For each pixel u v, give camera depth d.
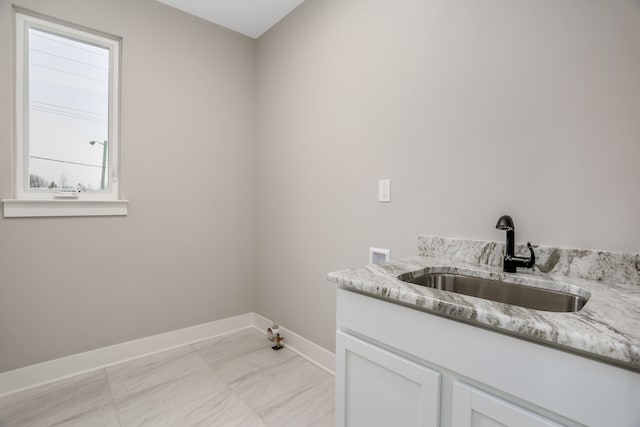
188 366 1.99
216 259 2.45
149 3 2.10
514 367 0.69
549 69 1.11
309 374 1.92
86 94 1.96
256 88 2.64
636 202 0.95
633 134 0.96
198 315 2.37
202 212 2.37
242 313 2.61
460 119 1.36
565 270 1.07
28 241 1.74
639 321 0.66
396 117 1.60
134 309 2.09
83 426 1.44
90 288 1.93
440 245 1.41
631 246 0.96
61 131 1.88
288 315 2.31
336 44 1.92
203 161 2.37
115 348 2.01
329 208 1.98
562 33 1.08
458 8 1.36
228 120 2.49
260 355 2.16
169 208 2.22
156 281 2.17
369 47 1.73
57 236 1.82
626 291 0.89
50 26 1.81
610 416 0.58
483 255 1.27
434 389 0.81
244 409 1.58
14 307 1.71
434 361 0.83
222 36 2.45
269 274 2.49
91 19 1.89
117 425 1.45
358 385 1.02
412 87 1.53
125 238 2.04
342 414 1.07
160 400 1.64
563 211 1.09
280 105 2.37
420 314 0.86
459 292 1.21
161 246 2.19
